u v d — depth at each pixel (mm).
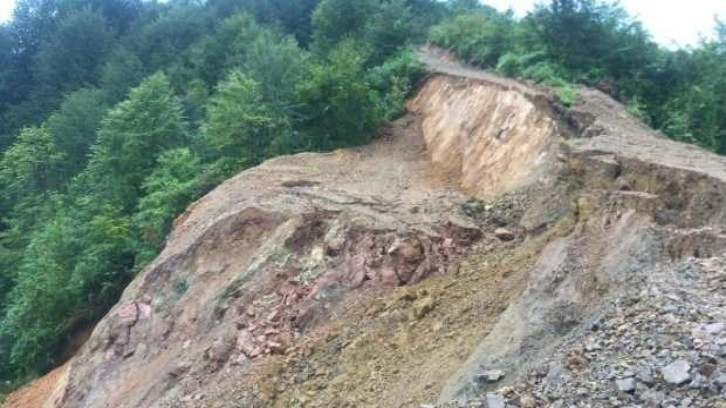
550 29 16172
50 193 26391
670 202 8500
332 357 9203
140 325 12359
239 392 9242
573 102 13102
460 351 7789
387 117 20250
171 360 11031
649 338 5941
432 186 14125
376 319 9484
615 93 14938
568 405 5562
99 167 23000
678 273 6727
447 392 6809
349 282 10508
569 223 9148
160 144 21969
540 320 7000
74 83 37969
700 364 5445
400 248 10516
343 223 11398
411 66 21875
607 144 10453
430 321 8977
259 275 11266
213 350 10367
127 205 21266
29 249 20688
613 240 7582
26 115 36938
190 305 11945
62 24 42438
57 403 12500
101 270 18422
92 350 12461
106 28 42562
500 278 9055
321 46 25844
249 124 18359
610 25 16031
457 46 23172
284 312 10461
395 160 16688
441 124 17484
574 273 7379
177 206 17469
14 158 28500
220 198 14383
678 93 14406
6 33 45625
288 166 15938
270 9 39281
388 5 26578
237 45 31781
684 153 9875
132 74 33406
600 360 5953
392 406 7480
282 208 12500
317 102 18734
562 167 10867
